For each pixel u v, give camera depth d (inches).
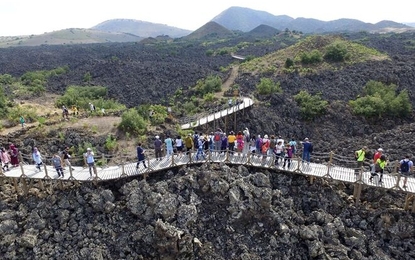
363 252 921.5
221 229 944.9
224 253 903.7
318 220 974.4
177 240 882.1
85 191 997.8
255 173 1050.7
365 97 2443.4
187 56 6127.0
